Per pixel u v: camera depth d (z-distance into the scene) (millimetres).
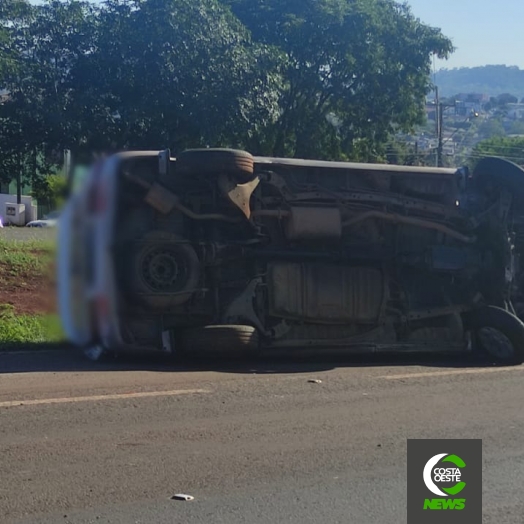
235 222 10133
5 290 13461
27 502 5145
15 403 7266
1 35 26672
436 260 10914
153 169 9898
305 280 10312
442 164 45531
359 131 35969
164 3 26203
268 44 30781
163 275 9766
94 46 27141
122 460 5918
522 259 11625
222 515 5062
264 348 10102
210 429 6723
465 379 9172
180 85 25891
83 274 9945
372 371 9547
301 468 5906
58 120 26734
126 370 9109
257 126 27266
